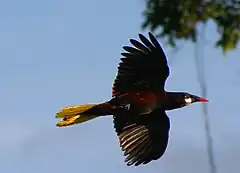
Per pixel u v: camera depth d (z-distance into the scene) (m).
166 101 16.38
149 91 16.34
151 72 16.33
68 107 16.27
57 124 16.28
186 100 16.52
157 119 16.53
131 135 16.55
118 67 16.34
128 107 16.22
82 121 16.30
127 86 16.34
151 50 16.25
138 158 16.58
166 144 16.59
